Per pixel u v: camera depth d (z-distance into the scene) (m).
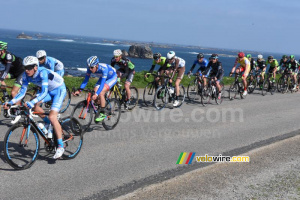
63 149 4.21
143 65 67.62
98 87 5.92
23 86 4.23
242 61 10.67
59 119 4.34
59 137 4.19
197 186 3.75
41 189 3.43
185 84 13.48
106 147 5.02
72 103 8.09
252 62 12.31
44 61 6.25
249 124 7.16
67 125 4.47
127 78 7.48
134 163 4.40
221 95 9.80
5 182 3.52
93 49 126.44
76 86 10.55
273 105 10.05
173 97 8.55
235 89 10.88
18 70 6.18
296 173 4.35
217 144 5.51
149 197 3.39
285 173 4.32
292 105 10.31
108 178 3.84
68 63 57.59
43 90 4.07
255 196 3.58
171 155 4.82
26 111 3.96
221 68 9.45
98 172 4.01
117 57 7.05
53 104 4.27
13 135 3.84
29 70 3.93
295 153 5.23
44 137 4.21
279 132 6.55
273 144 5.61
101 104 5.86
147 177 3.94
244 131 6.50
